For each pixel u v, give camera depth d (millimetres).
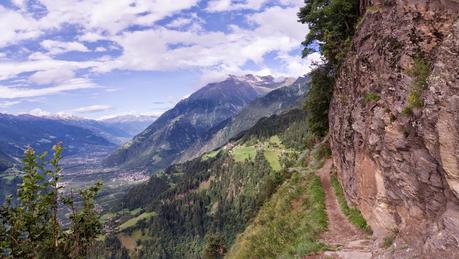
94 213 22344
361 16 33000
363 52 24438
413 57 17500
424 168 15438
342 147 30859
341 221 26562
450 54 14172
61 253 20016
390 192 19125
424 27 17484
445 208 14461
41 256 19391
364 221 24062
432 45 16750
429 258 13625
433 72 14844
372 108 21391
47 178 19125
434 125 14234
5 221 19172
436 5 17266
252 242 34938
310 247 23031
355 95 25875
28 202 19125
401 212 18422
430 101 14422
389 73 19469
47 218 20188
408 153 16703
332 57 38375
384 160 19172
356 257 19266
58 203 20562
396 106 17828
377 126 20031
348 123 27828
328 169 41781
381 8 23625
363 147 23438
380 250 18469
